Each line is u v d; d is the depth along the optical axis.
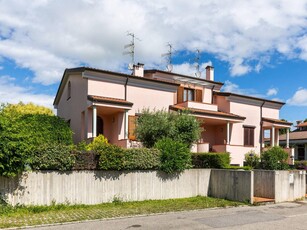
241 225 10.03
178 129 18.39
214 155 17.66
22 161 11.16
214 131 27.48
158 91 23.16
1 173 10.87
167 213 11.89
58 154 12.35
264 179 15.68
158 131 17.89
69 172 12.72
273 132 28.28
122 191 13.94
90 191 13.15
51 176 12.33
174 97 24.86
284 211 12.73
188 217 11.20
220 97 27.62
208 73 29.39
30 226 9.45
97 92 20.50
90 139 18.56
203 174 16.56
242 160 25.11
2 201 11.24
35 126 15.91
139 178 14.45
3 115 12.06
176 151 15.38
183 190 15.79
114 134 21.50
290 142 39.03
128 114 21.31
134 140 19.50
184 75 25.50
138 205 13.31
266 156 22.88
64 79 24.69
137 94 22.11
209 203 14.22
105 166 13.26
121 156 13.70
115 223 10.12
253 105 28.53
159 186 15.02
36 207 11.69
